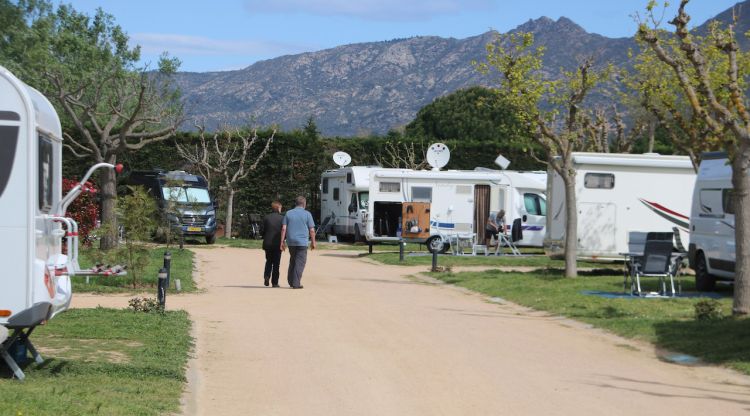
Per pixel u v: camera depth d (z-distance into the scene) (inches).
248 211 1552.7
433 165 1376.7
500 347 470.9
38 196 328.8
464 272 907.4
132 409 288.5
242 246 1304.1
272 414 311.4
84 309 544.4
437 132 2674.7
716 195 729.6
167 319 517.3
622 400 347.6
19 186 318.3
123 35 2047.2
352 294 714.2
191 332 493.7
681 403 344.8
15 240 317.7
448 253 1241.4
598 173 926.4
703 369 421.4
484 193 1279.5
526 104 813.9
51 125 359.6
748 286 540.4
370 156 1647.4
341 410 320.2
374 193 1254.9
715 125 549.0
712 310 547.8
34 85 1561.3
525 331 534.0
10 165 318.7
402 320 565.0
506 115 2610.7
